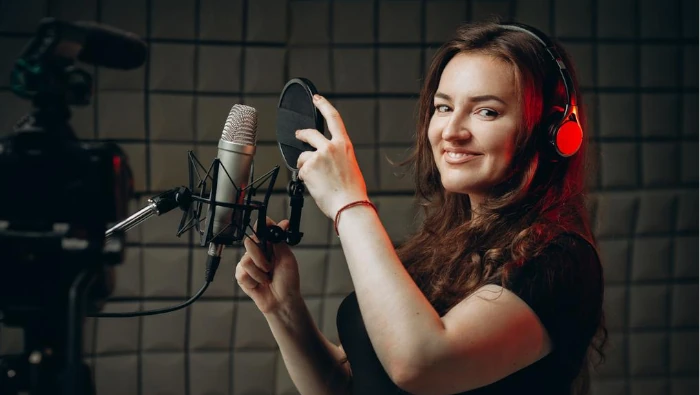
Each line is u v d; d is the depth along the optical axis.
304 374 1.33
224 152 1.10
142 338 2.84
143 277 2.82
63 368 0.87
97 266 0.87
